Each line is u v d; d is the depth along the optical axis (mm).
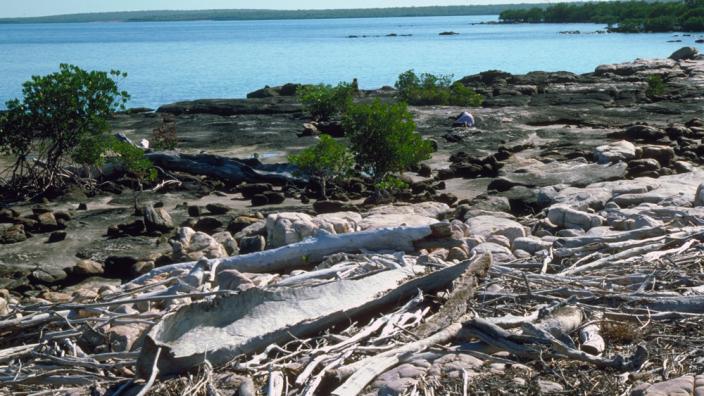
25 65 79562
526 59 79562
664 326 7270
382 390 5953
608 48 93125
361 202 17719
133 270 12844
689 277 8609
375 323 7199
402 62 77938
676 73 46406
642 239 10898
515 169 20281
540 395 5941
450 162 22125
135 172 19484
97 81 19375
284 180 19922
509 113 30844
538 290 8133
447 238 10805
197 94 50094
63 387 6594
